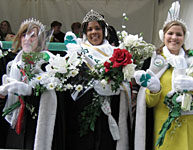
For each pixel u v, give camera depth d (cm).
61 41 439
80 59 257
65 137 268
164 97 260
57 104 265
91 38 282
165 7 513
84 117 260
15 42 280
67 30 529
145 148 266
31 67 260
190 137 255
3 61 289
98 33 281
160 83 259
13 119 268
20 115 261
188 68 264
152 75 254
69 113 270
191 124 256
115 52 249
